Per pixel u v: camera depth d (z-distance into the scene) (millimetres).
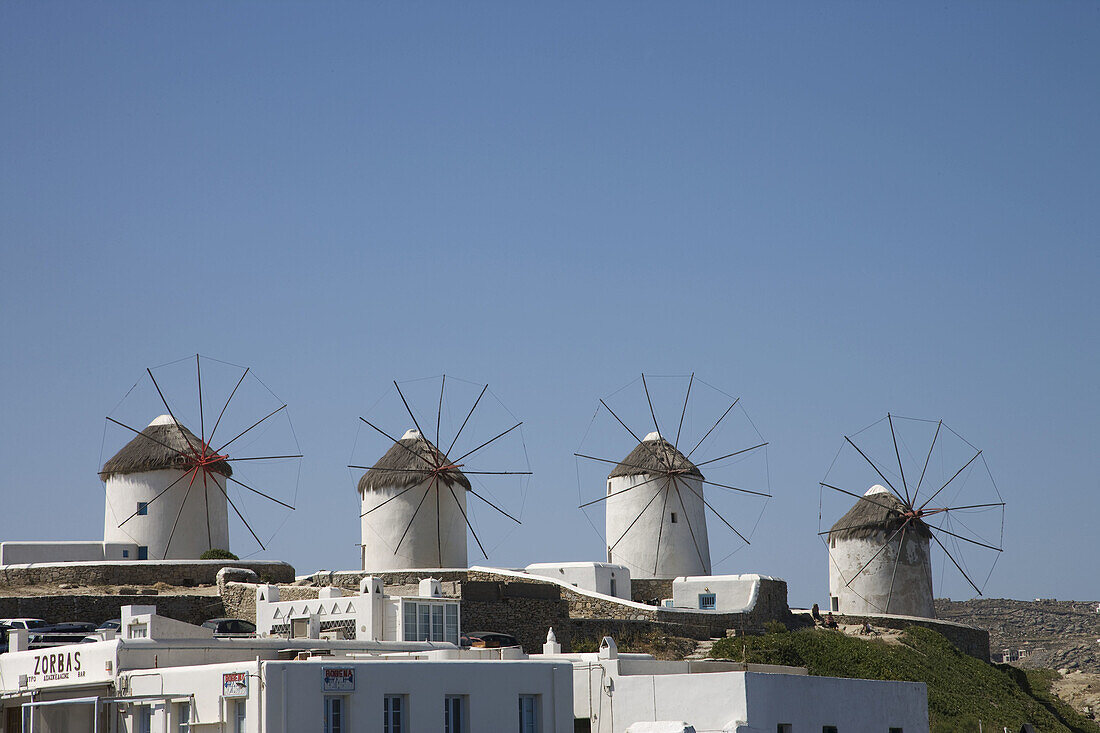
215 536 136875
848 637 134625
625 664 73688
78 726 62250
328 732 56969
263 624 95438
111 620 100500
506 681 63156
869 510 161250
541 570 131875
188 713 58094
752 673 68500
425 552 138250
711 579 134875
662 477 150375
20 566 117250
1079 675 182625
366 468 142875
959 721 118125
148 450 136125
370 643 70938
